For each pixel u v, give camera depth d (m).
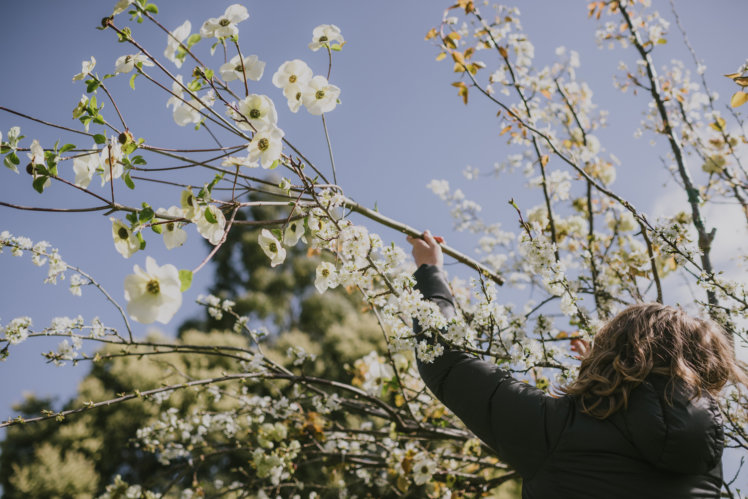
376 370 3.06
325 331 9.89
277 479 2.96
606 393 0.98
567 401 1.04
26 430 7.01
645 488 0.89
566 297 1.79
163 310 1.06
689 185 2.76
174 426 3.12
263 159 1.40
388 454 3.39
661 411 0.93
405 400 2.82
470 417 1.12
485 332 1.97
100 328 2.33
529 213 3.40
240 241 11.41
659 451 0.90
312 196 1.55
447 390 1.19
